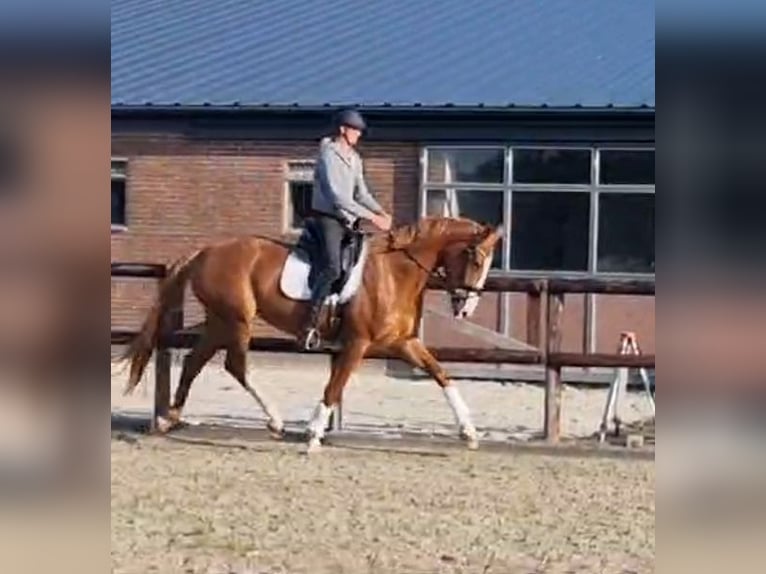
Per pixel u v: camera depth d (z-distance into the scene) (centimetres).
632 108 1925
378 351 1250
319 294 1214
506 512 999
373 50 2248
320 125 2055
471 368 1944
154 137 2116
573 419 1516
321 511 992
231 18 2488
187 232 2114
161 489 1058
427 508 1009
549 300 1287
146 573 809
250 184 2091
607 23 2327
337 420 1325
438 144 2003
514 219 1997
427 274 1223
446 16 2414
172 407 1318
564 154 1983
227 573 815
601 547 895
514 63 2134
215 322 1280
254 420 1435
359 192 1228
